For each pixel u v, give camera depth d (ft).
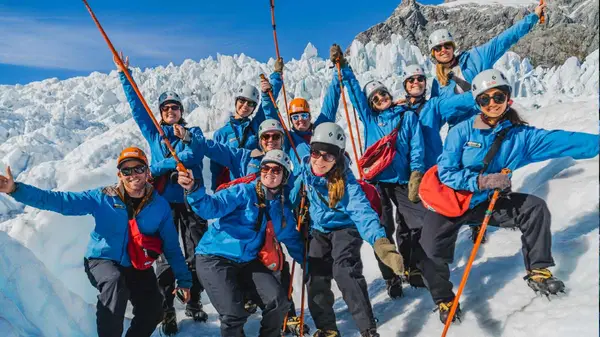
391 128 14.76
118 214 12.19
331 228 12.60
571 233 12.68
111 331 11.67
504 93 10.95
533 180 17.58
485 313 11.41
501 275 12.40
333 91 17.37
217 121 30.63
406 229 14.25
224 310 11.49
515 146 11.23
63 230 16.87
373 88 15.03
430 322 12.20
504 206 11.57
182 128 15.19
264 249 12.16
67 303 13.71
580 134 10.89
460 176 11.31
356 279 11.89
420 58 59.11
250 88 17.43
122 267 12.41
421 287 14.29
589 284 10.63
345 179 11.86
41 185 20.99
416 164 14.14
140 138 24.04
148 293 12.71
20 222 16.44
